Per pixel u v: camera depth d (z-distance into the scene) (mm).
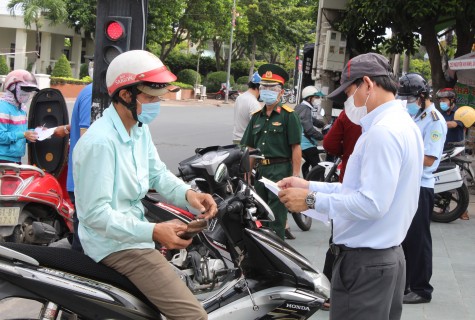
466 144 14641
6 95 6902
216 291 4801
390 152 3191
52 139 7109
